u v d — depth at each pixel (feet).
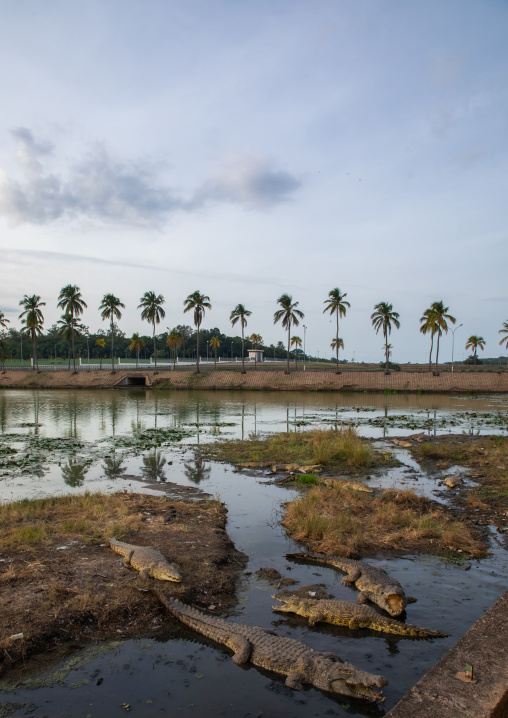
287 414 128.77
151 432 94.22
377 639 23.07
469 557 32.63
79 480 55.62
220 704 18.52
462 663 14.66
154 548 32.48
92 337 566.77
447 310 233.35
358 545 34.63
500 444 76.23
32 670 20.48
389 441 83.51
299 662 20.15
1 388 251.60
